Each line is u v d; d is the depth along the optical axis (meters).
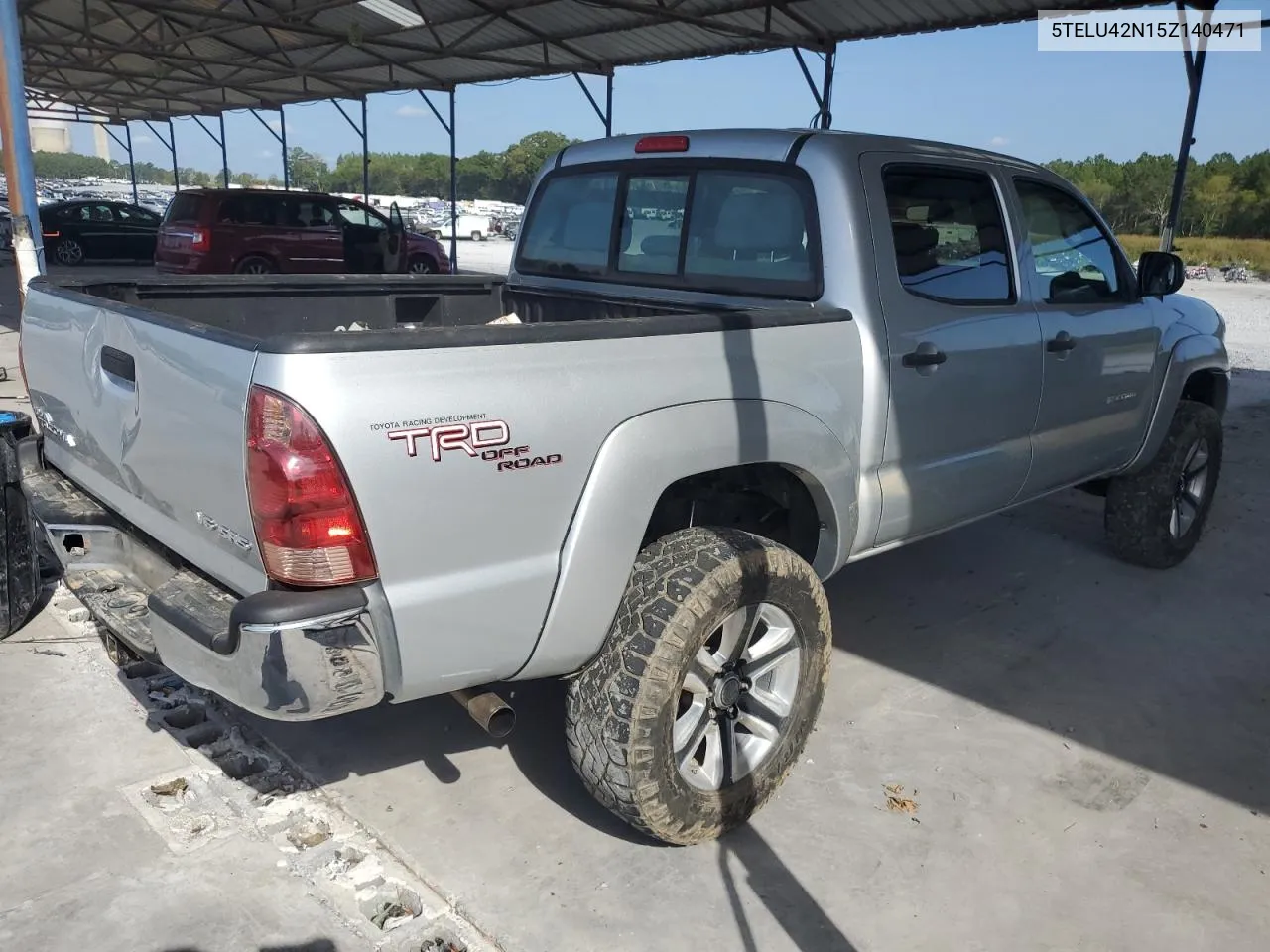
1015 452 3.81
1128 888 2.68
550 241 4.21
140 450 2.51
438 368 2.09
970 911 2.56
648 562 2.57
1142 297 4.48
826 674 2.95
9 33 6.23
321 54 18.80
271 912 2.42
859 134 3.31
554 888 2.58
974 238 3.55
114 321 2.58
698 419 2.54
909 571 4.99
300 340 1.95
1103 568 5.11
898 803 3.02
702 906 2.54
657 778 2.51
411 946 2.34
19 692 3.38
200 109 29.56
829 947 2.42
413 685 2.19
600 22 13.25
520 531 2.24
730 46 13.59
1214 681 3.91
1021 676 3.88
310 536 1.98
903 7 10.35
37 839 2.65
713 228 3.49
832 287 3.10
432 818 2.85
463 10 13.82
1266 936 2.52
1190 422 4.88
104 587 2.79
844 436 3.01
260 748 3.16
